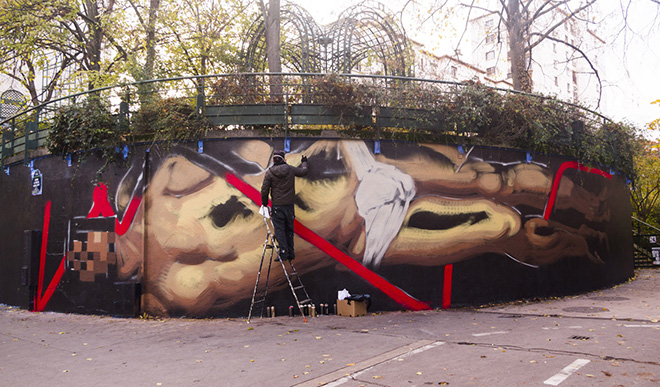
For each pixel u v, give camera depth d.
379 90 9.18
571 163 11.45
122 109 9.56
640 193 20.42
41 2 15.48
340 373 4.58
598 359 4.65
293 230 8.45
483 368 4.52
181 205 9.04
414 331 6.64
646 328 6.16
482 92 9.50
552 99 10.69
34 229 11.01
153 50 16.62
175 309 8.81
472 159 9.70
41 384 4.67
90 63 17.81
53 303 10.24
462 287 9.24
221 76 9.31
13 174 12.05
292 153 8.89
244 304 8.61
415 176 9.20
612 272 12.64
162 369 5.06
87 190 10.02
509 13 14.52
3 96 16.19
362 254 8.80
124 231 9.38
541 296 10.20
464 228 9.42
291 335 6.64
